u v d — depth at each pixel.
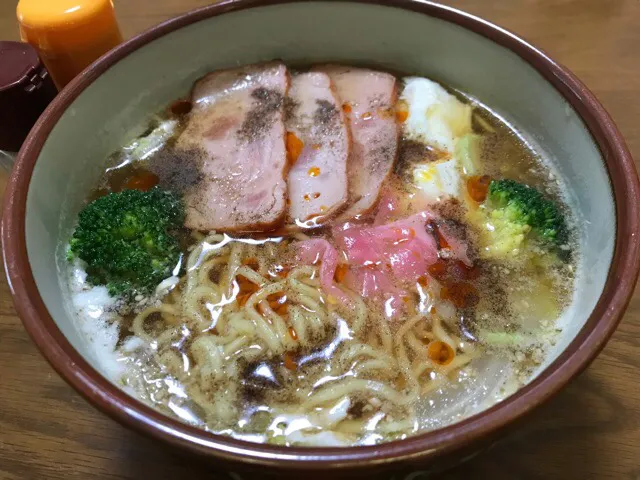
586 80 0.26
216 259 0.19
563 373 0.13
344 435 0.16
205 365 0.17
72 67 0.25
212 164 0.22
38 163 0.18
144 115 0.23
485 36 0.21
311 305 0.18
